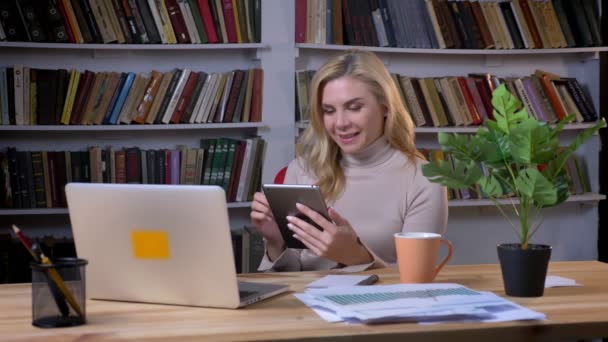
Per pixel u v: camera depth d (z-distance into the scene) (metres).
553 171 1.62
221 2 3.95
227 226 1.48
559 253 4.84
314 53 4.37
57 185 3.83
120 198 1.56
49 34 3.76
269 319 1.44
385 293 1.55
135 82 3.88
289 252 2.27
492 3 4.36
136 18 3.86
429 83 4.25
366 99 2.41
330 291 1.58
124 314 1.51
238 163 4.01
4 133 4.03
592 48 4.47
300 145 2.58
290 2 4.09
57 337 1.33
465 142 1.64
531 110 4.40
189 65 4.23
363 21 4.14
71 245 3.81
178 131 4.25
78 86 3.82
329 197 2.49
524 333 1.38
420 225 2.40
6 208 3.78
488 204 4.38
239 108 4.00
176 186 1.51
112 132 4.16
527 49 4.39
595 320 1.41
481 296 1.51
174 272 1.56
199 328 1.38
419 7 4.22
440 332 1.34
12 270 3.75
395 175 2.46
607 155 4.62
